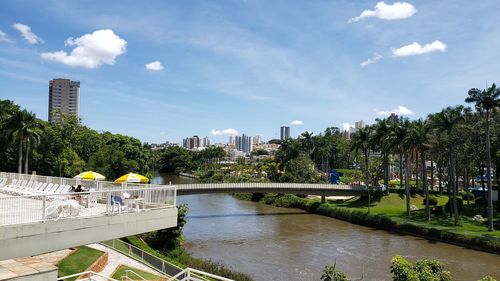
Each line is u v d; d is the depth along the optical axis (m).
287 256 44.09
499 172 65.69
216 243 50.62
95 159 79.38
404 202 79.25
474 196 81.38
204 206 89.06
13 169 68.69
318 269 38.75
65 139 77.19
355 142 86.19
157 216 22.09
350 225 66.19
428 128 63.31
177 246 40.09
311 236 56.00
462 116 60.22
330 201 88.69
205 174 157.00
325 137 139.38
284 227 63.16
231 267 38.75
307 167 108.50
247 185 79.38
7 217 17.34
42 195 17.05
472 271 38.22
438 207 66.62
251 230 59.91
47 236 17.17
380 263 40.97
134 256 30.00
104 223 19.36
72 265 25.03
